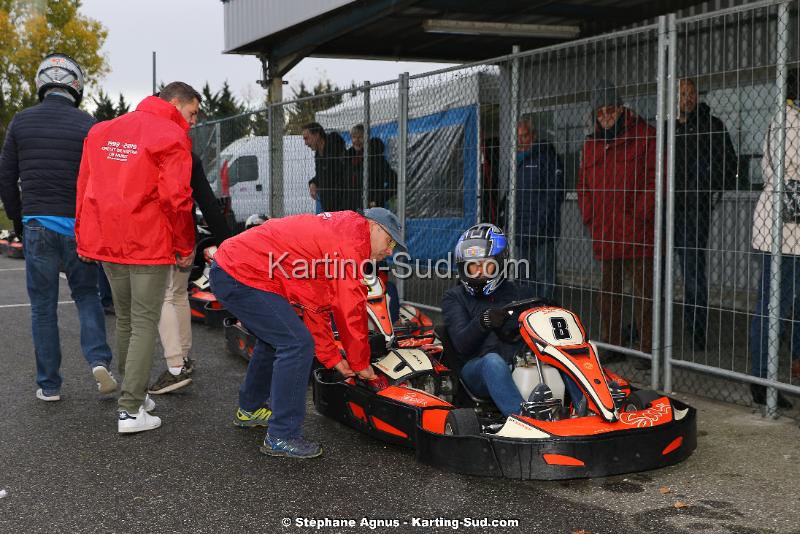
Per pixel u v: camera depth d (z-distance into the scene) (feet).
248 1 34.50
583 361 12.70
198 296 26.30
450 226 22.52
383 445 14.47
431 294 23.48
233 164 40.60
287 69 36.24
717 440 14.34
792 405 16.40
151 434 15.17
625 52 18.42
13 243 50.78
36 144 16.22
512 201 20.16
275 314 13.48
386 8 27.35
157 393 18.15
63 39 122.01
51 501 11.89
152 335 15.24
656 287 17.38
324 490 12.22
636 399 13.34
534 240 19.97
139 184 14.71
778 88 15.12
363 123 25.39
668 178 16.93
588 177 19.43
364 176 25.26
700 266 19.79
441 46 36.91
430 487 12.26
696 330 20.03
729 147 19.71
